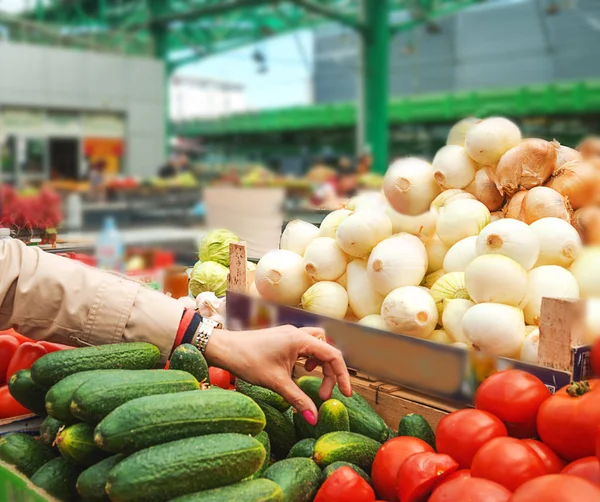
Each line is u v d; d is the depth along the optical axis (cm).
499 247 158
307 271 195
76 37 1489
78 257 280
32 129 1345
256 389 154
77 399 113
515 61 1944
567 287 155
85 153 1448
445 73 2095
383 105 1527
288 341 141
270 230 282
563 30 1841
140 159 1574
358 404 151
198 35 2047
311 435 143
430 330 168
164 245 377
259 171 1000
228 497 103
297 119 1812
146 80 1564
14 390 134
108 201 571
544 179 182
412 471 110
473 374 138
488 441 110
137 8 1856
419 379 149
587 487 88
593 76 1816
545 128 1425
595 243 171
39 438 137
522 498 89
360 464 132
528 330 152
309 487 121
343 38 1777
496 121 193
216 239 275
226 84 1614
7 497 115
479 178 194
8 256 147
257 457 109
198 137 2027
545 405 115
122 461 104
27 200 317
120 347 133
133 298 145
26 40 1405
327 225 204
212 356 141
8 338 174
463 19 2009
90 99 1453
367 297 183
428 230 190
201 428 110
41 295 144
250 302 197
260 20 1762
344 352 168
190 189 600
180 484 102
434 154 204
